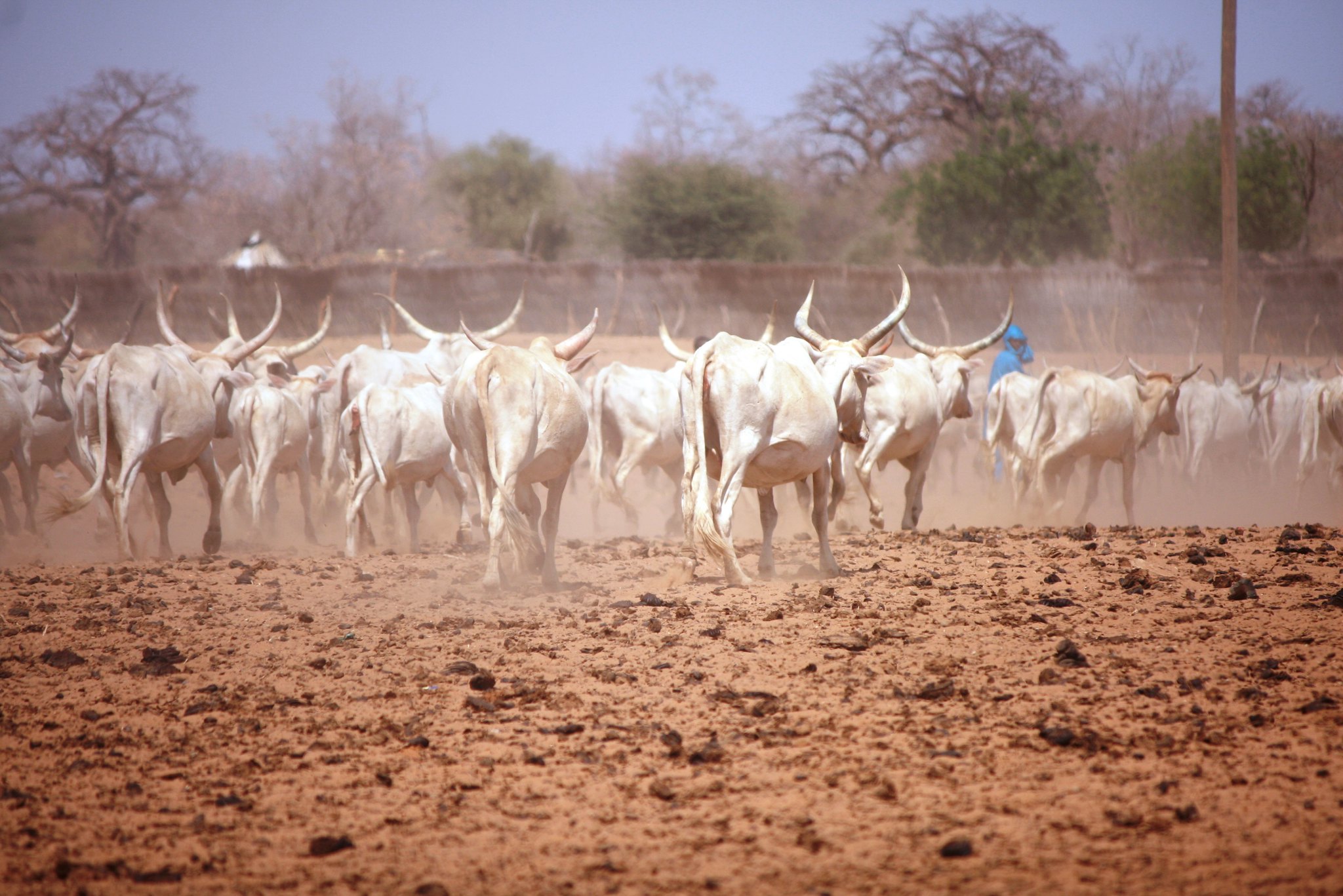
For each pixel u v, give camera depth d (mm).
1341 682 20141
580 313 135000
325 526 57656
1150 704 19297
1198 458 71812
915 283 134625
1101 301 136125
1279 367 78938
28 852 14992
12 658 25281
